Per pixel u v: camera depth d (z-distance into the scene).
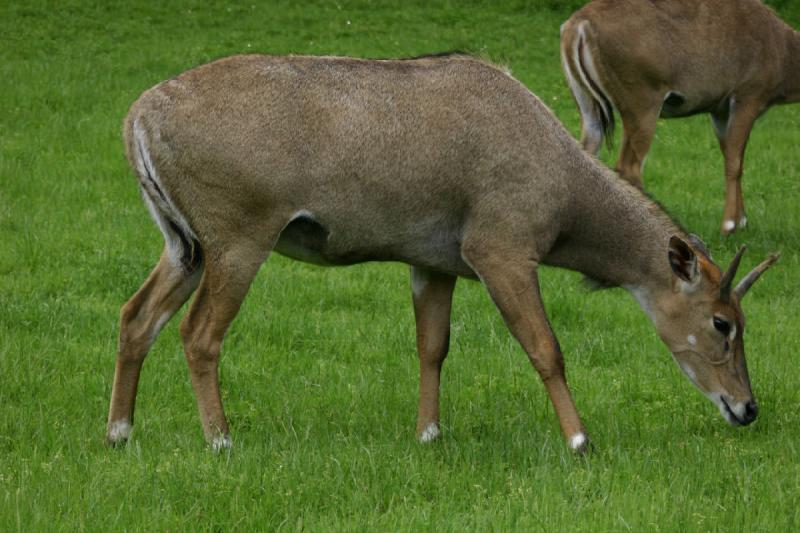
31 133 25.88
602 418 13.10
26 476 10.33
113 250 19.05
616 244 12.47
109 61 32.56
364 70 11.57
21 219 20.34
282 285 18.02
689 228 21.91
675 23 21.31
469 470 10.95
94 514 9.58
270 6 38.47
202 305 11.49
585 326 16.98
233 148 11.08
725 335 12.32
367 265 19.44
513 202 11.67
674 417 13.21
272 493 10.09
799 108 32.00
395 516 9.74
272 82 11.26
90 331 15.70
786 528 9.54
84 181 22.69
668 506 9.92
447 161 11.52
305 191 11.26
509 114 11.73
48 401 13.04
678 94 21.50
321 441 11.82
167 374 14.16
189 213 11.30
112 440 11.70
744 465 11.16
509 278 11.69
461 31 36.56
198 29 36.12
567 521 9.62
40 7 36.94
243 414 13.06
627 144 21.56
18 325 15.59
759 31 21.95
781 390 14.02
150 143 11.20
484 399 13.80
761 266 12.48
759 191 24.69
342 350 15.52
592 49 21.03
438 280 12.48
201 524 9.59
